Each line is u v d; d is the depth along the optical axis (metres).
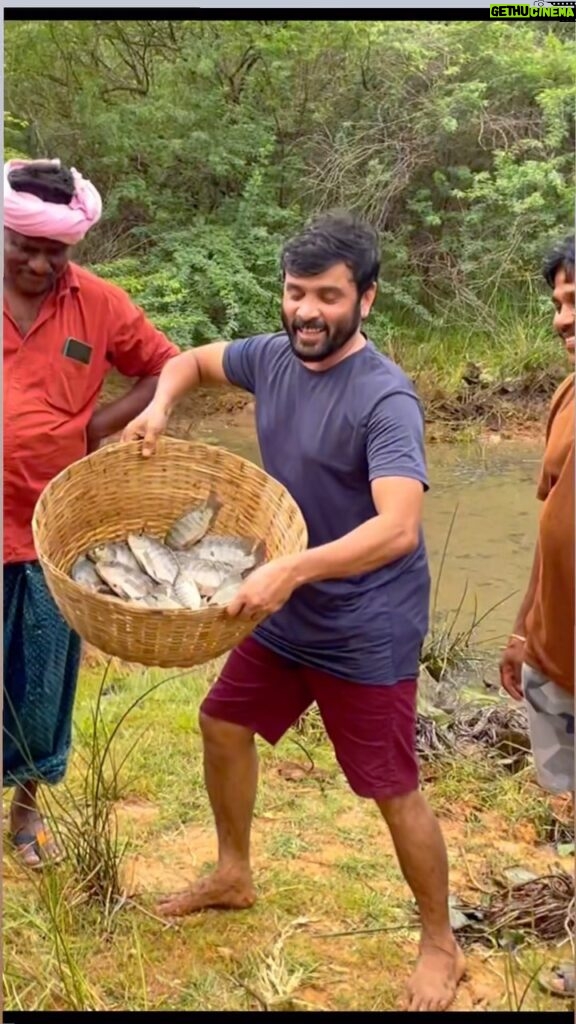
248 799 3.05
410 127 10.90
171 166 10.78
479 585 5.81
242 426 8.86
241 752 3.00
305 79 11.03
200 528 2.81
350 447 2.65
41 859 3.21
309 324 2.59
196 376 2.97
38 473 3.04
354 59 10.93
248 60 10.92
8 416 2.98
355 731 2.74
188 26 10.59
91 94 10.40
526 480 7.64
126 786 3.72
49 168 2.89
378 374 2.65
